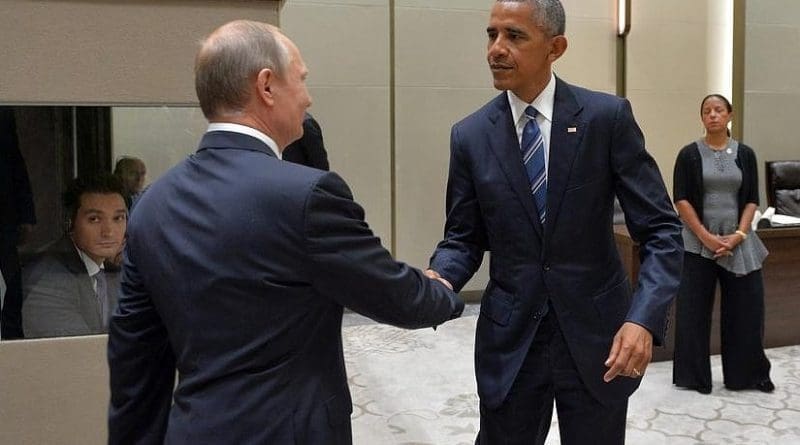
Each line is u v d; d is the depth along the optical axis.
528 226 1.97
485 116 2.05
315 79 6.38
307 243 1.28
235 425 1.29
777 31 6.19
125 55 2.30
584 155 1.94
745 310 4.29
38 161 2.31
